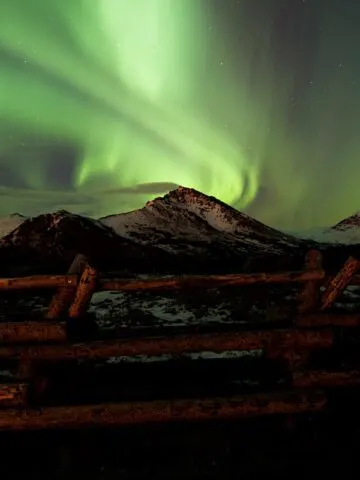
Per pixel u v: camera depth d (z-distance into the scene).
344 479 3.01
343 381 3.49
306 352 3.55
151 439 3.39
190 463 3.17
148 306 6.27
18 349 3.37
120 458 3.23
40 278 3.33
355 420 3.52
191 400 3.38
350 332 4.39
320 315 3.54
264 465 3.14
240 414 3.37
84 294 3.37
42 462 3.21
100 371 4.10
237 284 3.50
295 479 3.02
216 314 5.92
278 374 4.04
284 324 3.68
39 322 3.42
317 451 3.26
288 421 3.46
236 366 4.20
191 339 3.48
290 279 3.52
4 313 6.00
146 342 3.45
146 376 4.04
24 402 3.30
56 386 3.70
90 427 3.34
